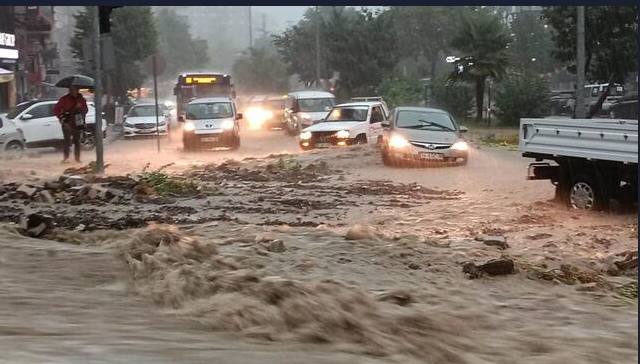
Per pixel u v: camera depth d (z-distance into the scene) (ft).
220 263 25.26
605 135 41.29
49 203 44.80
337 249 29.48
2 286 21.98
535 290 24.70
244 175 62.95
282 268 25.36
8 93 152.05
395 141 68.85
